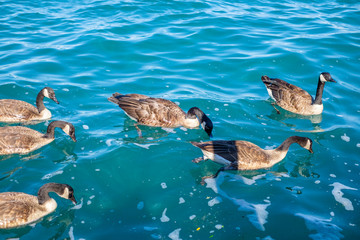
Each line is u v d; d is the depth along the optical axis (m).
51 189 8.09
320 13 21.11
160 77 14.48
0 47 15.96
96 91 13.45
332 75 14.78
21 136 10.21
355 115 12.52
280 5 22.59
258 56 16.06
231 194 8.86
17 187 8.84
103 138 11.00
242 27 18.89
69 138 11.06
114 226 7.77
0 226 7.67
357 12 21.05
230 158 9.69
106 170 9.59
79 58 15.57
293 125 12.02
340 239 7.46
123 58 15.78
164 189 8.98
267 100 13.48
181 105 12.72
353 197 8.73
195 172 9.71
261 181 9.39
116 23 18.81
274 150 10.16
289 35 18.08
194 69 15.14
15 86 13.30
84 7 20.98
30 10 20.38
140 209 8.28
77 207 8.29
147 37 17.45
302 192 8.94
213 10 21.09
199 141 11.20
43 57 15.47
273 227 7.79
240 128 11.70
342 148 10.73
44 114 11.89
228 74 14.91
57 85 13.65
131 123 11.98
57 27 18.34
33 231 7.68
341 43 17.23
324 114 12.70
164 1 21.97
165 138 11.28
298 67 15.37
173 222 7.91
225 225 7.84
